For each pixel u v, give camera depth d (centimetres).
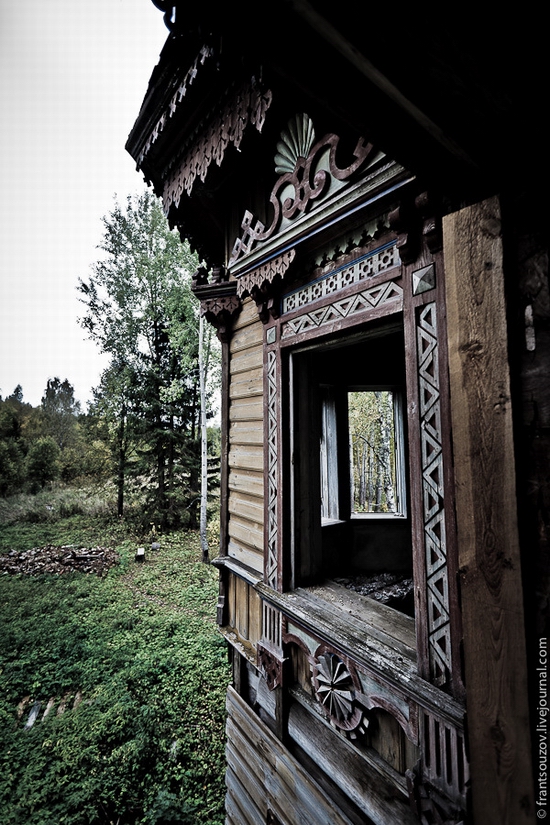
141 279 1642
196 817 426
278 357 284
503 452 109
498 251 110
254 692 327
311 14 65
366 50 72
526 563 105
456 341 121
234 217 357
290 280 276
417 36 75
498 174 109
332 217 216
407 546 392
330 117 98
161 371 1598
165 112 288
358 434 1480
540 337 104
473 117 89
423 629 170
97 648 741
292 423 278
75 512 1883
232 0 67
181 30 98
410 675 171
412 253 180
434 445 169
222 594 367
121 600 972
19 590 1038
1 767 489
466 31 82
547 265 103
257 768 297
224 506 370
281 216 261
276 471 281
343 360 394
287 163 271
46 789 448
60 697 623
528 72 90
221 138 258
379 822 203
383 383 408
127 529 1565
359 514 411
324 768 241
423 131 94
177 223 390
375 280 204
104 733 535
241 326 353
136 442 1608
